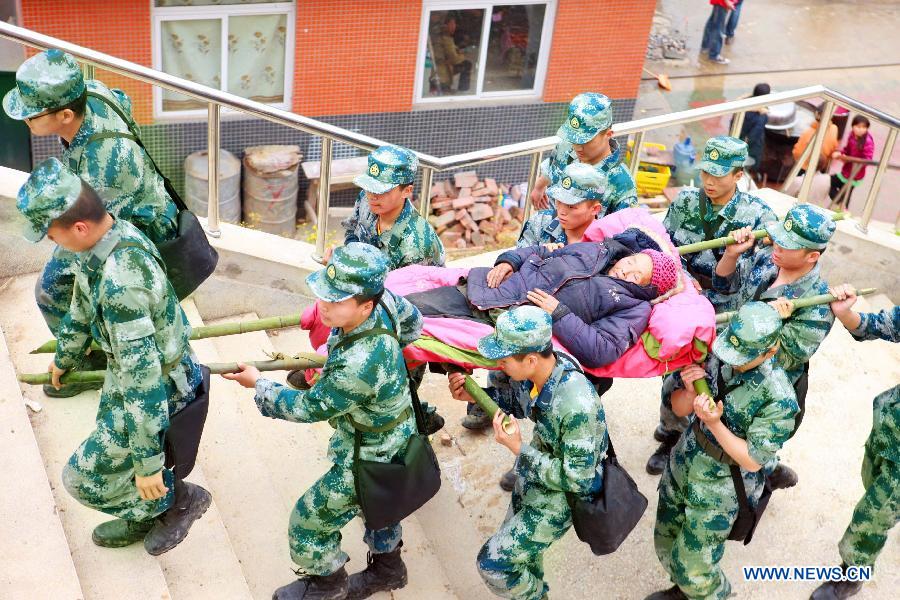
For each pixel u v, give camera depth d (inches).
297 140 428.8
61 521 156.9
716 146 189.2
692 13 676.7
